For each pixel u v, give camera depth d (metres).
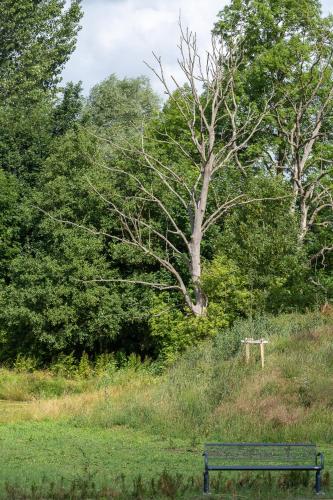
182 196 44.59
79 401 28.08
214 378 27.23
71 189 43.44
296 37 50.16
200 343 35.16
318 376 25.92
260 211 40.66
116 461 18.61
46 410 26.97
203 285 38.09
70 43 64.38
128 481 15.77
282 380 25.81
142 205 43.47
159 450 20.56
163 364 36.81
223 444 15.00
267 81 51.06
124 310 42.00
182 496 14.25
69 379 39.84
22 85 59.72
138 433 23.50
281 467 14.88
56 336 41.50
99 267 42.16
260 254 38.81
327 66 49.22
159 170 44.31
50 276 41.75
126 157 43.00
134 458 19.11
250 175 43.72
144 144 44.84
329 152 51.75
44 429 24.08
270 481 15.25
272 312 37.16
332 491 14.92
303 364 27.05
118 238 40.56
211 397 25.41
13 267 42.66
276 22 51.56
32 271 42.22
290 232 40.22
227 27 51.81
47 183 43.66
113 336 41.34
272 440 22.27
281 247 39.09
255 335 31.42
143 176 43.78
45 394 33.09
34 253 45.81
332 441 22.09
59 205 43.66
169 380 28.58
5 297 42.66
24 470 17.08
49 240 43.66
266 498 14.11
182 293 40.06
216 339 32.69
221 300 37.81
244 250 39.19
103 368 39.47
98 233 41.00
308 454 15.02
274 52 49.69
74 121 54.22
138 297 42.22
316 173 51.75
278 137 50.72
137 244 39.88
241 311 38.09
